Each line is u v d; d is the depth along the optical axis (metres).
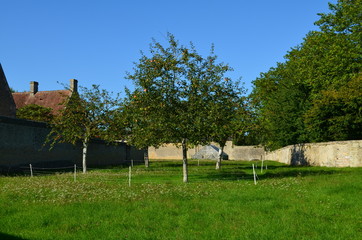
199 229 9.02
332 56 38.16
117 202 12.45
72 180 21.33
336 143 32.25
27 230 8.93
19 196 13.80
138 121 21.38
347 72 38.31
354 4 38.81
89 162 40.56
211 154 72.69
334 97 34.84
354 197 12.98
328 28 40.53
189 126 20.22
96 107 32.88
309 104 43.84
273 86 55.66
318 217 10.10
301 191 14.70
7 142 28.08
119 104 33.19
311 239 8.03
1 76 43.59
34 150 31.36
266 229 8.84
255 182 18.50
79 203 12.29
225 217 10.20
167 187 17.12
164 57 21.06
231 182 19.75
